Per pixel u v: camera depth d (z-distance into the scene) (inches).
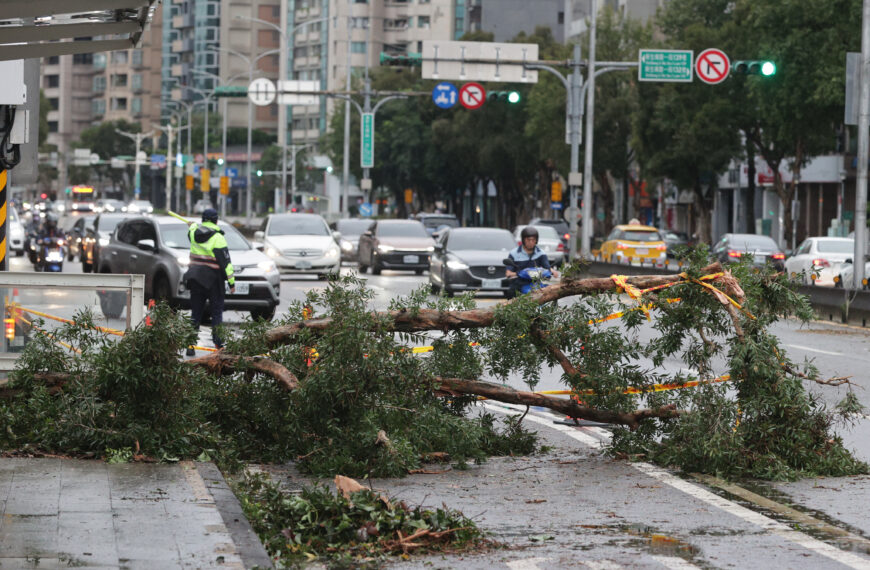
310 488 602.5
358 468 636.7
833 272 2252.7
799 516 547.5
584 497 591.2
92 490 535.2
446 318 706.2
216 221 1232.8
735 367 652.1
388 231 2647.6
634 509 562.9
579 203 5708.7
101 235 2268.7
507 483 626.8
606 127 4517.7
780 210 4938.5
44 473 572.4
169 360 637.3
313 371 663.1
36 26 567.5
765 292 692.1
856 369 1147.9
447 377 710.5
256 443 683.4
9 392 676.7
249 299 1475.1
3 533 453.7
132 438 626.5
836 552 480.7
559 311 708.7
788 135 3238.2
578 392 700.0
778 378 652.7
